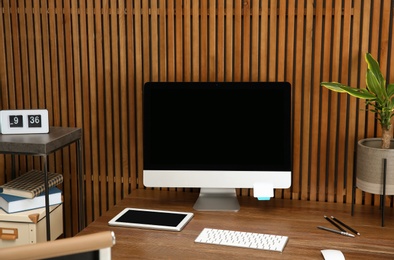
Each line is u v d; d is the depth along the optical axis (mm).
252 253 1937
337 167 2568
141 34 2684
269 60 2561
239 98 2383
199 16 2615
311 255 1925
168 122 2410
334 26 2461
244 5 2533
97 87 2791
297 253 1941
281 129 2373
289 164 2377
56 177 2695
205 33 2596
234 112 2387
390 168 2221
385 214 2406
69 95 2820
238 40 2566
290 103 2357
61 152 2893
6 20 2793
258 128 2385
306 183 2611
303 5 2477
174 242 2043
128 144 2803
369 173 2256
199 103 2396
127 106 2764
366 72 2365
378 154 2225
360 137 2512
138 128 2740
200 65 2658
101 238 1009
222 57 2600
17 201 2488
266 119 2381
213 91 2389
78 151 2678
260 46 2568
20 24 2789
